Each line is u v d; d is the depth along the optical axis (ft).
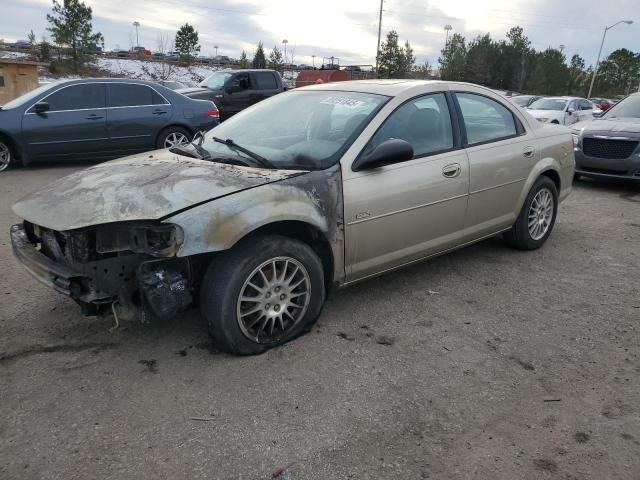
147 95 32.35
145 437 8.07
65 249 9.82
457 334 11.50
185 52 153.69
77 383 9.37
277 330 10.64
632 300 13.46
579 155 28.12
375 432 8.30
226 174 10.51
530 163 15.62
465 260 16.10
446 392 9.37
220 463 7.60
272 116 13.52
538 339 11.35
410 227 12.43
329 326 11.69
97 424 8.34
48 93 29.73
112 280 9.34
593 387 9.60
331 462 7.66
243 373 9.77
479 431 8.38
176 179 10.27
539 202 16.58
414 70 168.66
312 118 12.71
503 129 15.19
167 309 9.46
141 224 9.14
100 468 7.46
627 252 17.25
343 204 10.98
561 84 201.16
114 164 12.05
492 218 14.89
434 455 7.84
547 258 16.47
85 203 9.57
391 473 7.48
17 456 7.64
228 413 8.66
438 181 12.75
